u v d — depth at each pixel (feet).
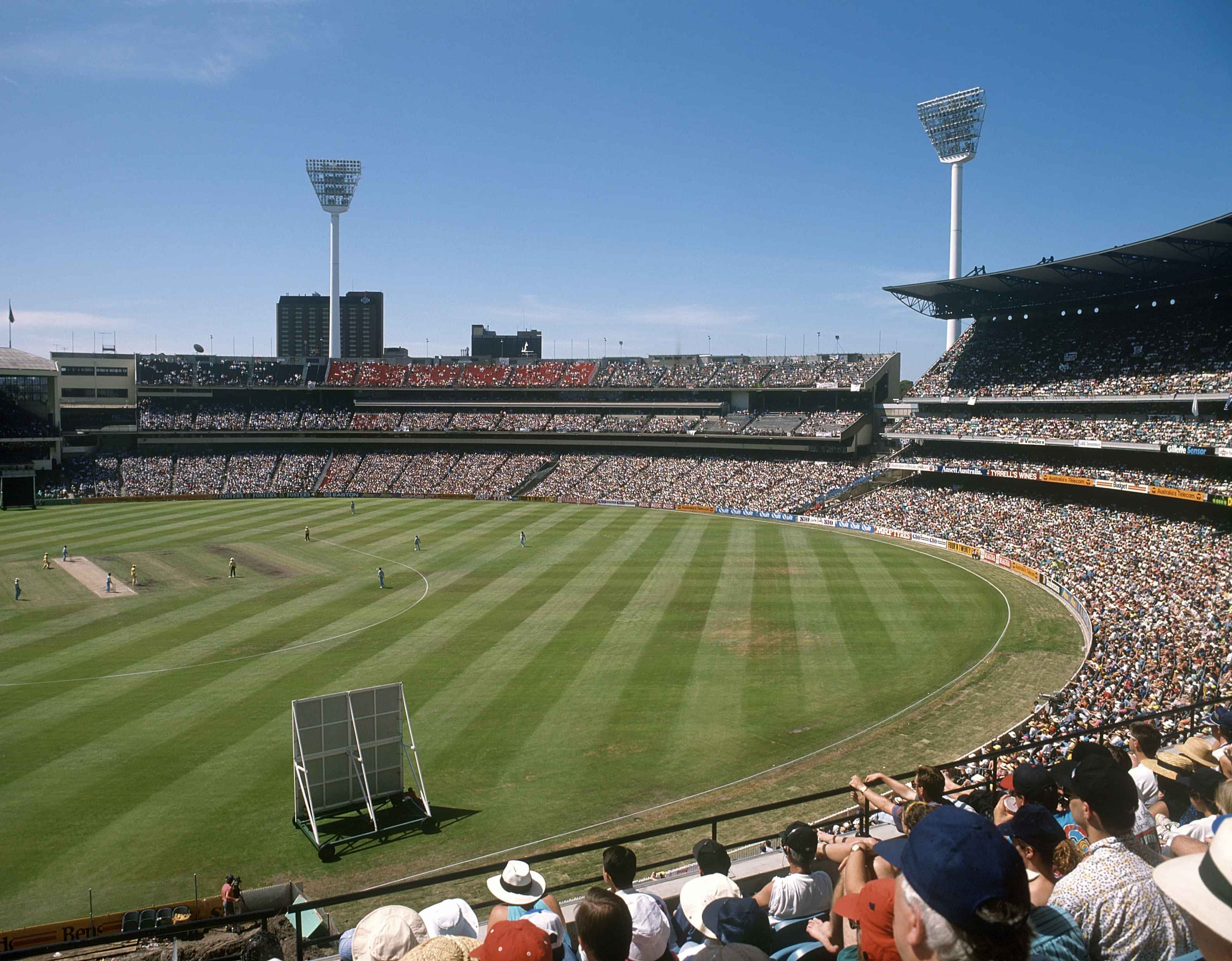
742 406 406.82
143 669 136.26
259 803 92.99
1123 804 19.35
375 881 78.84
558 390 432.25
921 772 28.12
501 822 89.56
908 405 338.75
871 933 16.26
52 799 93.71
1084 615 156.76
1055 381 273.33
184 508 338.13
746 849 80.43
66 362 417.28
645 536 267.18
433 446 430.61
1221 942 11.40
